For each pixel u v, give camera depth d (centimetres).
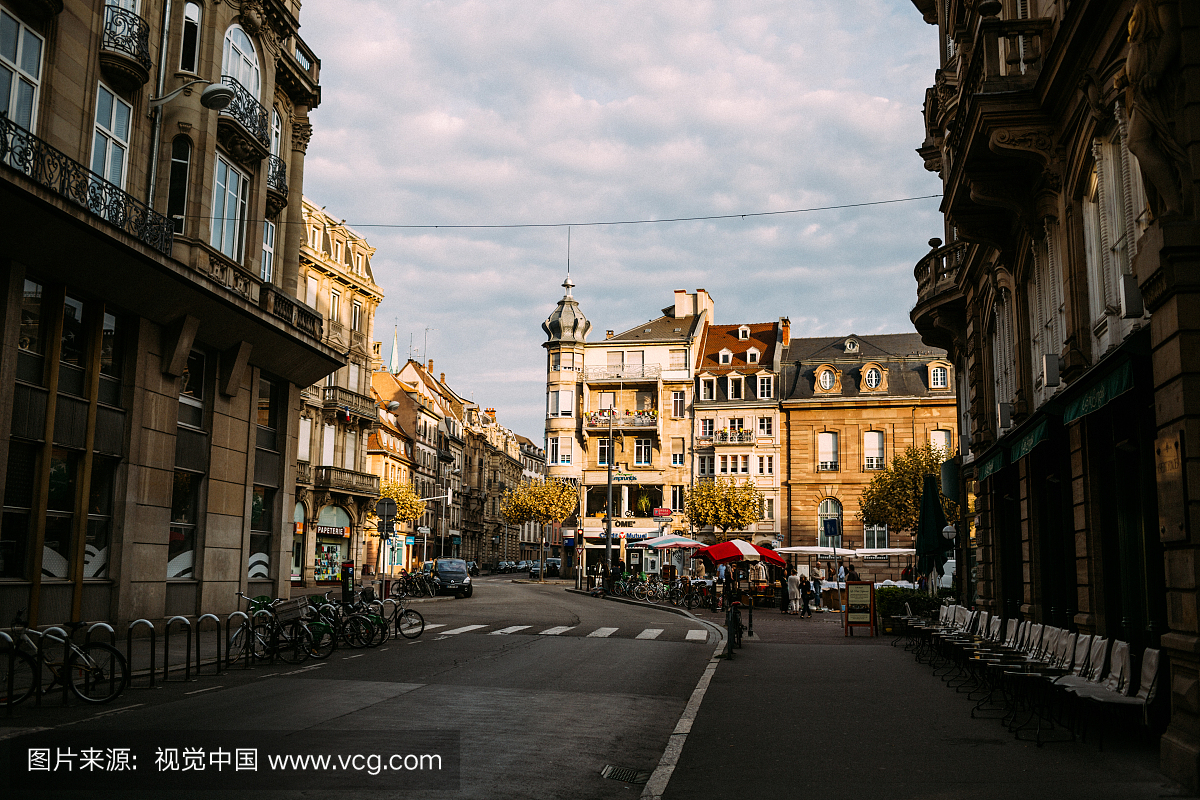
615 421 6269
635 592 4212
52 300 1667
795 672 1488
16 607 1566
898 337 6175
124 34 1850
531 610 3209
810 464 5778
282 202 2536
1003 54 1316
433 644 1909
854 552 4294
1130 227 1052
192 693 1164
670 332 6494
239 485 2281
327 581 5091
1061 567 1433
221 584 2195
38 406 1623
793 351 6250
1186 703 730
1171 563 771
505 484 12475
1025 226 1485
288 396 2559
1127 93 862
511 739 888
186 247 2025
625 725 1005
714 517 5494
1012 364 1808
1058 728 962
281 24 2447
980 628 1565
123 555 1833
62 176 1636
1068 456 1339
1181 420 748
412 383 8875
